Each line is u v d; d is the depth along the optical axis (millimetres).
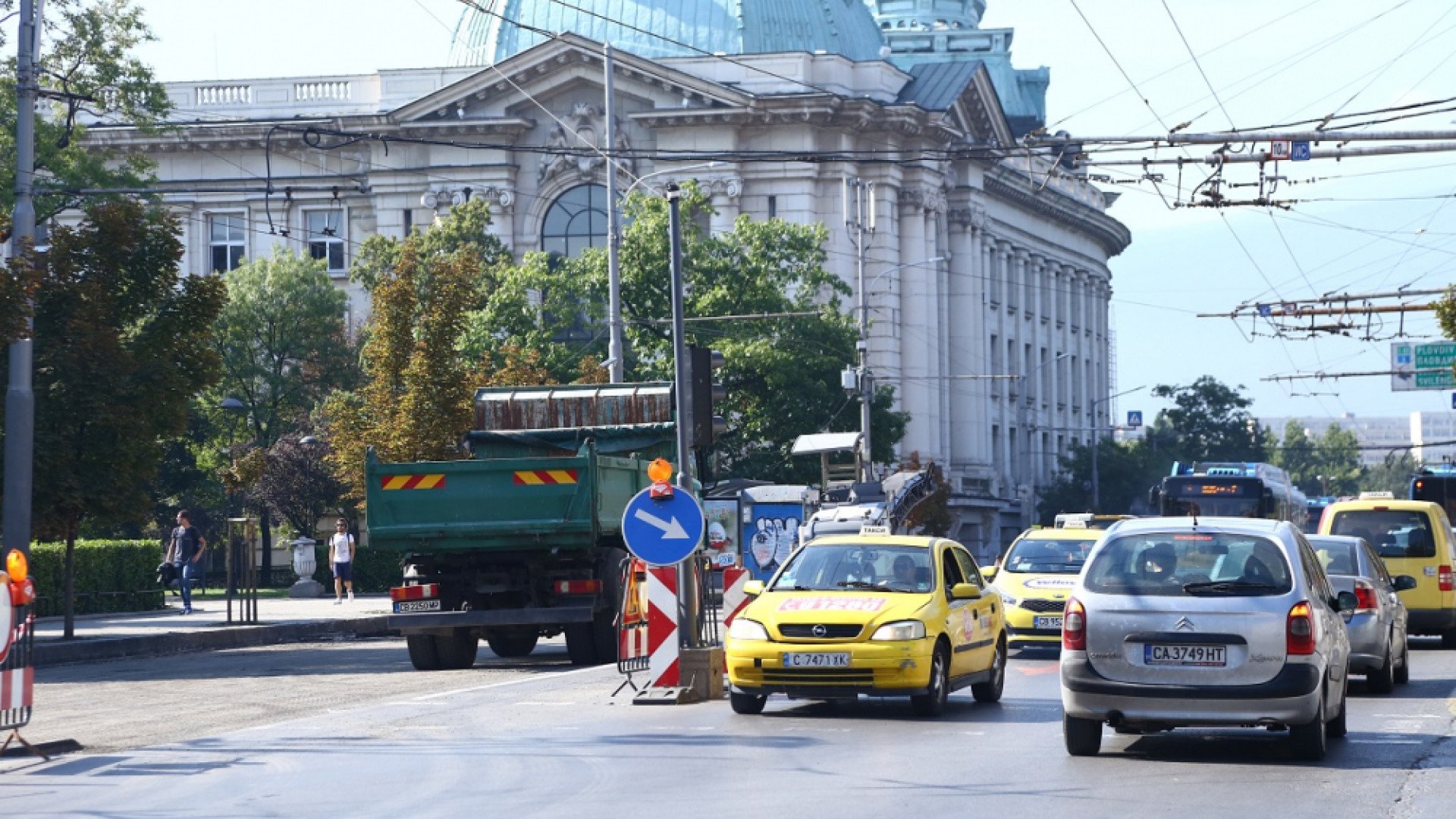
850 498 93562
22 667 27203
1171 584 25016
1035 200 179250
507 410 51156
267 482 112500
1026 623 44594
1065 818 20016
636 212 107375
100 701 36312
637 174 136125
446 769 24250
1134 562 25406
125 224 52719
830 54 137500
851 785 22547
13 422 48156
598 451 50938
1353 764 24656
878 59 141500
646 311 105000
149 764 25469
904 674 29766
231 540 61594
